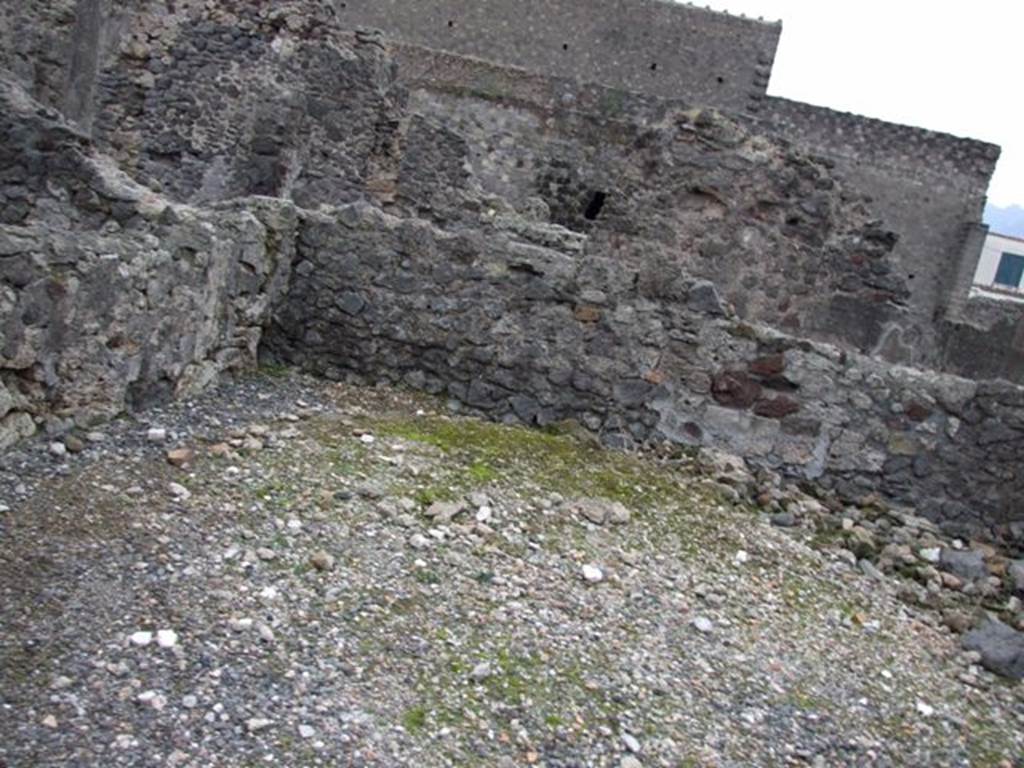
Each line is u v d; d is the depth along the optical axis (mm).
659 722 4055
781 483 7094
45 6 11055
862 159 24781
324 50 11281
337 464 5617
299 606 4180
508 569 4926
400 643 4105
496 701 3908
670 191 9758
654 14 24938
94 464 4965
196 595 4074
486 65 17562
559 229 10594
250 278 6934
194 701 3480
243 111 11148
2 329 4590
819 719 4395
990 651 5395
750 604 5305
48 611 3760
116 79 11250
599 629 4621
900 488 7121
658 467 7008
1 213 6855
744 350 7246
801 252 9672
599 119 16031
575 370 7332
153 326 5738
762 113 25000
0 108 6867
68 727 3248
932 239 24859
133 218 6703
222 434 5758
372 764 3404
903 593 5965
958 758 4375
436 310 7395
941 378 7145
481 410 7391
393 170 11680
